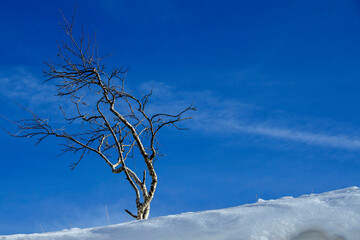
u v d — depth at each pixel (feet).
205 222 8.30
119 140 22.47
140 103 21.33
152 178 20.61
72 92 21.44
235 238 7.63
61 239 8.44
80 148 22.86
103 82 20.85
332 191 11.30
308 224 7.95
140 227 8.50
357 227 7.72
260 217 8.23
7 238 8.79
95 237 8.35
